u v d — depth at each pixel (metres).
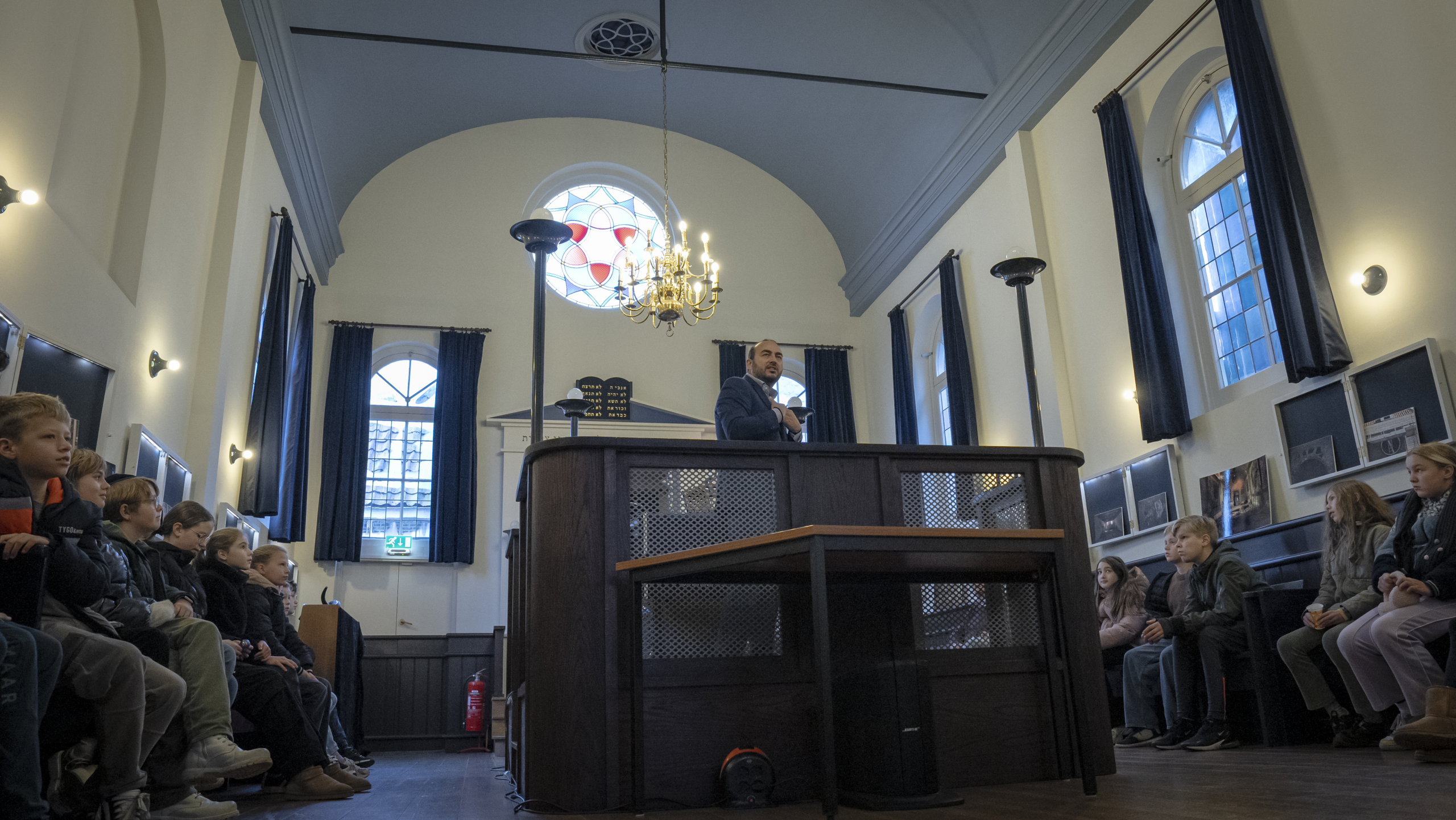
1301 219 5.40
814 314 11.69
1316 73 5.51
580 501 2.59
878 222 11.14
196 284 6.30
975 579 2.80
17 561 1.99
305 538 9.52
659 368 10.92
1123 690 4.85
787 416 3.31
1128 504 6.91
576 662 2.47
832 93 10.28
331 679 6.04
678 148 11.82
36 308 3.90
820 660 2.00
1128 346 7.12
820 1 9.07
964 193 9.38
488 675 9.10
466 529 9.64
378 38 7.91
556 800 2.40
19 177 3.79
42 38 3.95
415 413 10.43
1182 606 4.62
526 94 10.97
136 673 2.21
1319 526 4.93
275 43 7.23
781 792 2.51
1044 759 2.74
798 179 11.86
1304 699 3.81
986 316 9.04
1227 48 5.86
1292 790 2.16
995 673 2.75
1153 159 7.05
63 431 2.23
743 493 2.74
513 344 10.64
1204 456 6.36
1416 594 3.19
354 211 10.70
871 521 2.80
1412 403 4.84
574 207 11.44
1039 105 8.10
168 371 5.75
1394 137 5.04
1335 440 5.30
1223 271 6.57
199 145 6.15
